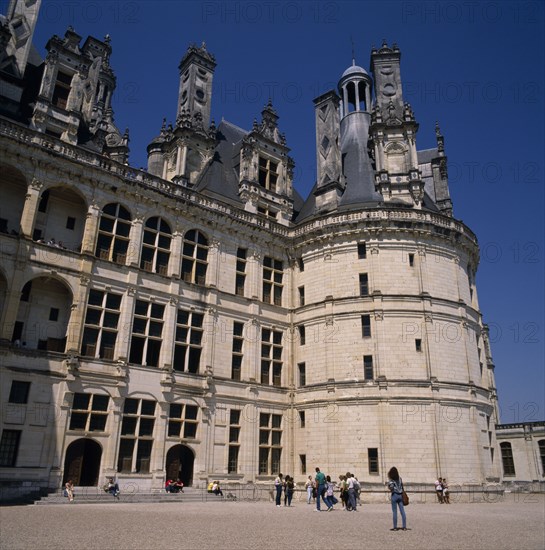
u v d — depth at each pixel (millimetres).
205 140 45250
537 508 28625
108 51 46438
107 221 34688
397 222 40719
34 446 27781
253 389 38625
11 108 34594
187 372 35344
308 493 32125
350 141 50250
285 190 46938
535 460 55062
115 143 49344
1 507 22984
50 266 30750
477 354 41844
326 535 15266
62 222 33688
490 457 39562
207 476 34406
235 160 48000
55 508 23062
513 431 57062
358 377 37719
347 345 38812
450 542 13930
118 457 30969
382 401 36406
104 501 27672
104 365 31484
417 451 35406
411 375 37250
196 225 38938
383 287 39375
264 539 14180
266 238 42906
